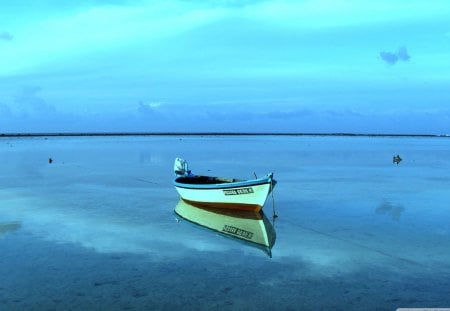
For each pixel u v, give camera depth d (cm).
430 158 5638
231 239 1390
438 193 2361
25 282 1006
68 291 957
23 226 1538
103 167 3978
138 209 1881
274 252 1245
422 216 1725
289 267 1116
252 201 1747
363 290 970
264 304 898
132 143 11712
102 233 1447
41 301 906
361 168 3991
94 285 990
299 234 1447
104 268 1100
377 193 2358
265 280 1027
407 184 2759
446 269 1101
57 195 2264
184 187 1973
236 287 984
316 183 2808
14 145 9512
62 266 1113
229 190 1784
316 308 881
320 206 1959
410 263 1145
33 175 3241
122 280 1021
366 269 1101
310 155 6172
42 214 1750
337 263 1147
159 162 4644
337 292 958
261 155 6122
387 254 1220
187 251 1253
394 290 970
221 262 1155
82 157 5438
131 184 2741
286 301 912
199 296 934
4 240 1351
